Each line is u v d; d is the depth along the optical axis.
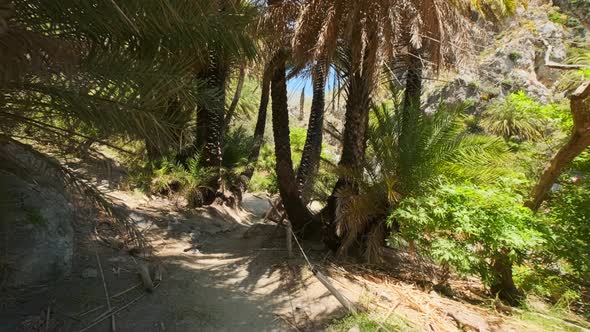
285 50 5.05
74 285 3.31
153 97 2.63
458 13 4.66
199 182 7.57
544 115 7.74
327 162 5.74
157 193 7.29
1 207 2.18
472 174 4.88
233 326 3.24
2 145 2.69
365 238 5.22
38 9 2.38
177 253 4.77
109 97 2.55
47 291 3.11
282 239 5.67
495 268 4.70
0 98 2.50
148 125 2.70
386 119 5.30
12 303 2.84
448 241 4.18
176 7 2.73
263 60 4.56
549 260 4.80
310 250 5.25
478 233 3.92
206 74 6.82
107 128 2.56
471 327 3.58
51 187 3.46
